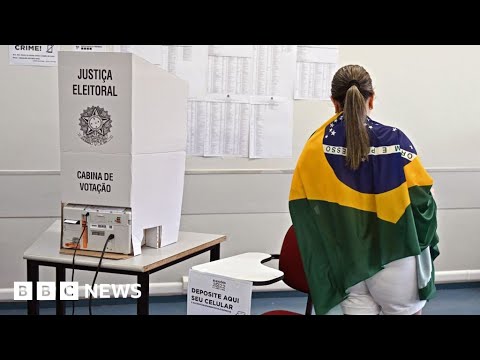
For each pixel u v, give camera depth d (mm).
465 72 3926
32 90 3459
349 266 1807
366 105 1866
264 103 3674
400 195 1777
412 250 1766
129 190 2170
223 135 3656
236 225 3746
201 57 3574
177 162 2451
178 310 3594
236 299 2000
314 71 3713
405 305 1840
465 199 4027
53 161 3527
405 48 3824
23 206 3518
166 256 2254
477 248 4059
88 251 2248
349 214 1808
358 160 1794
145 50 3520
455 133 3973
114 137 2150
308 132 3756
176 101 2400
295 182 1910
